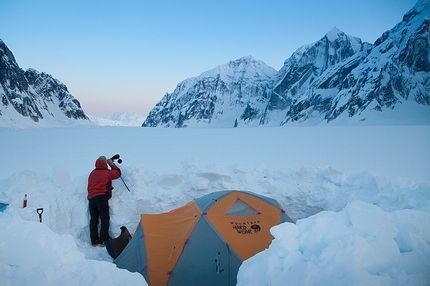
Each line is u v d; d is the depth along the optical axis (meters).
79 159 18.42
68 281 2.16
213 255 3.74
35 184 5.23
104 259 4.72
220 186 5.99
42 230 2.58
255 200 4.53
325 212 2.66
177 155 20.56
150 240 4.13
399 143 25.23
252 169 7.18
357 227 2.30
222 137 36.91
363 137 32.47
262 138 34.75
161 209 5.64
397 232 2.26
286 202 6.02
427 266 1.97
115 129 56.09
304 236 2.30
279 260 2.19
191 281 3.62
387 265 2.01
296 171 6.50
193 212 4.36
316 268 1.93
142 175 5.86
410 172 12.64
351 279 1.79
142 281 2.46
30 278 2.14
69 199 5.14
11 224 2.54
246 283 2.19
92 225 4.98
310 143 27.62
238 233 3.99
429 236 2.31
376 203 5.14
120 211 5.42
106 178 5.13
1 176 13.34
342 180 6.18
